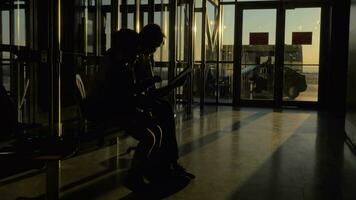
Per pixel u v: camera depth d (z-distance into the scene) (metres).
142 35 3.21
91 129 3.72
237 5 9.87
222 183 3.21
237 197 2.87
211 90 9.96
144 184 2.96
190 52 7.68
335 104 7.68
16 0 4.79
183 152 4.35
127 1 5.80
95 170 3.55
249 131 5.84
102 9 5.39
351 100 4.94
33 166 2.27
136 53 3.04
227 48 9.98
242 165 3.80
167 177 3.30
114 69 2.96
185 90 7.78
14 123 2.79
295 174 3.50
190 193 2.95
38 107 4.32
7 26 4.88
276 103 9.67
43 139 2.53
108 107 2.94
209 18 9.71
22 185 3.08
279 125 6.51
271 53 9.73
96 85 3.04
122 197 2.85
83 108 3.08
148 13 6.33
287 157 4.17
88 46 5.47
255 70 9.83
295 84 9.60
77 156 4.08
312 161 4.00
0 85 2.51
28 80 4.35
